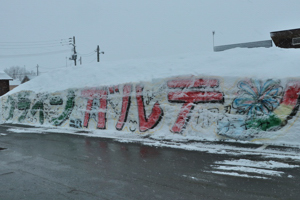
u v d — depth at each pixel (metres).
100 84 13.36
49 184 5.58
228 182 5.41
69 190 5.21
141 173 6.16
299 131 8.11
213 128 9.60
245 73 9.55
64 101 14.79
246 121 9.05
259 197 4.61
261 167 6.30
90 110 13.45
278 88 8.70
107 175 6.07
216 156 7.43
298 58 10.05
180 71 11.41
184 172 6.14
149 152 8.25
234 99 9.39
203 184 5.33
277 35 15.30
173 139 10.00
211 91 9.90
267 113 8.72
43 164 7.20
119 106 12.29
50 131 13.60
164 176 5.90
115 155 8.00
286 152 7.43
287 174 5.75
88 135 11.89
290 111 8.37
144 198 4.71
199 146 8.71
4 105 18.98
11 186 5.53
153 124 11.09
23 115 17.41
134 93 11.82
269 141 8.48
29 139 11.45
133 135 11.20
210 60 12.09
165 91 10.95
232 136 9.15
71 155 8.18
